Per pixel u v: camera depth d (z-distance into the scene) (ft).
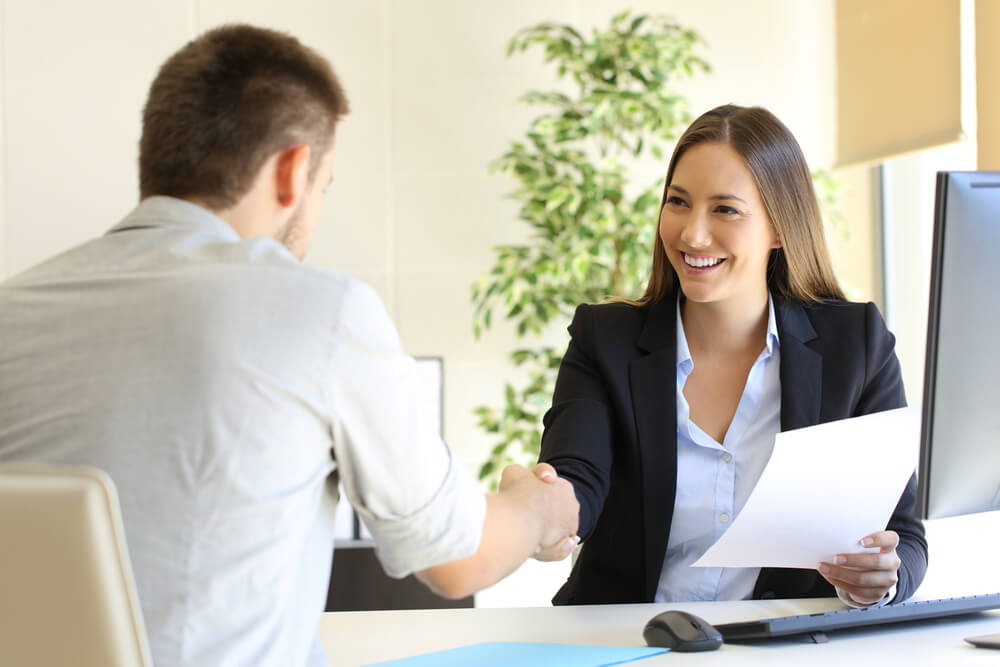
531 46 12.82
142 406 2.71
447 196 12.87
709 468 5.04
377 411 2.90
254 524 2.74
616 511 5.11
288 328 2.80
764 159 4.83
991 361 3.81
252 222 3.14
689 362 5.20
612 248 11.31
